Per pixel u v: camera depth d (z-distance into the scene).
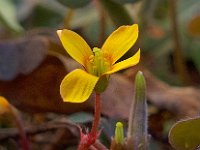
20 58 0.11
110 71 0.07
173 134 0.08
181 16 0.17
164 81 0.15
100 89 0.07
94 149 0.08
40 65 0.10
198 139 0.08
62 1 0.12
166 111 0.11
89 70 0.07
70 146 0.11
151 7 0.14
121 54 0.07
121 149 0.08
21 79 0.11
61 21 0.17
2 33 0.16
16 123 0.10
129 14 0.12
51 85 0.11
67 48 0.07
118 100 0.11
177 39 0.14
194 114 0.11
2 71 0.11
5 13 0.15
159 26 0.17
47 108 0.11
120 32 0.07
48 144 0.11
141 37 0.14
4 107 0.10
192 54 0.17
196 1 0.17
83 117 0.10
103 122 0.10
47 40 0.11
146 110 0.08
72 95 0.06
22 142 0.10
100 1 0.12
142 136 0.08
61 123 0.11
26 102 0.11
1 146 0.11
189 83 0.15
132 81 0.12
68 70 0.10
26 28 0.17
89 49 0.07
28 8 0.17
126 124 0.10
